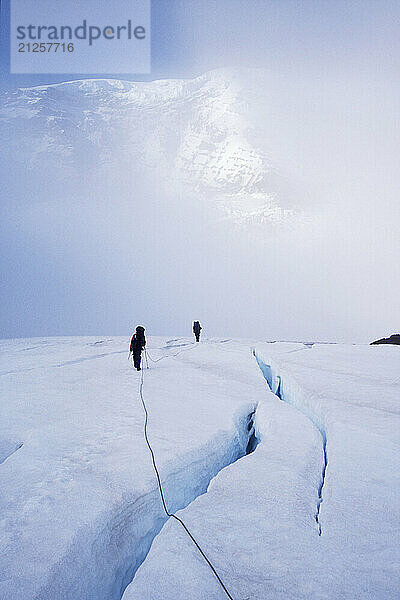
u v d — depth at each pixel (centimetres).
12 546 338
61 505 400
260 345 1886
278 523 383
